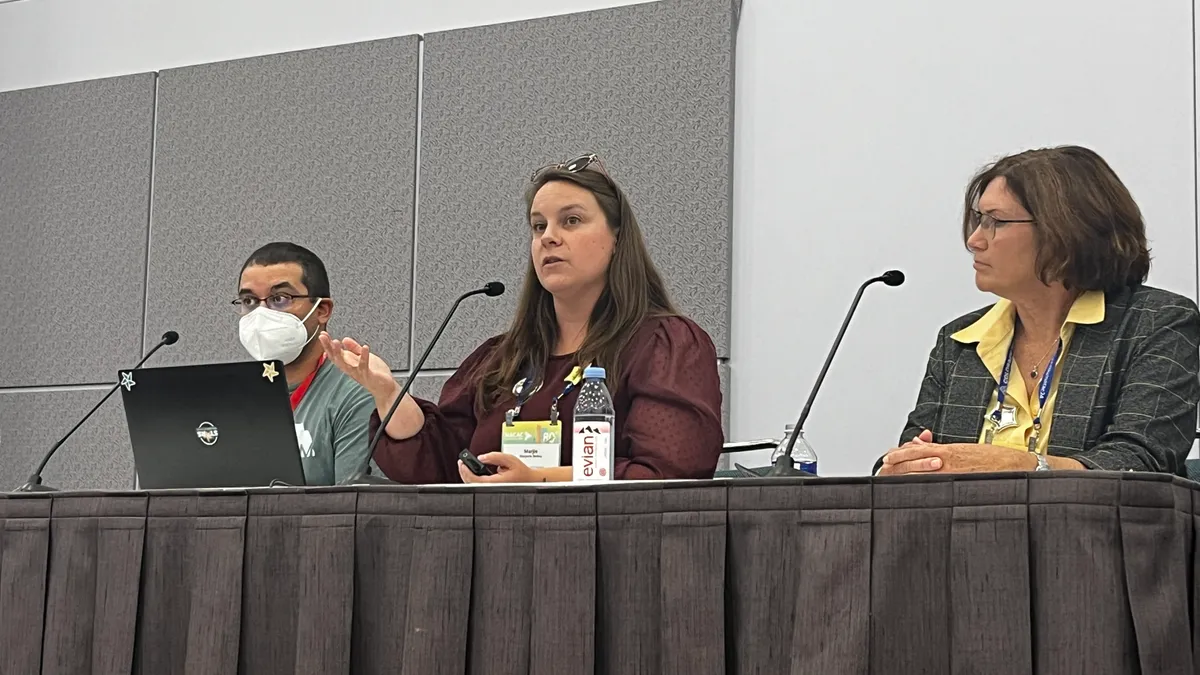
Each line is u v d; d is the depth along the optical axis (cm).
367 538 174
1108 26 345
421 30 412
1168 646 140
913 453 174
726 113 370
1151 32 341
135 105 439
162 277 428
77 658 189
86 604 190
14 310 444
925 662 148
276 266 281
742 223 370
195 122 431
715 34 374
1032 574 145
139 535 187
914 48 361
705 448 211
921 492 151
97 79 446
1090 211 208
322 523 175
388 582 172
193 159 430
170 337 231
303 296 281
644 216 373
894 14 364
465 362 249
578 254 228
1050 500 145
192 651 179
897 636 149
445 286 392
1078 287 212
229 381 204
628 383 219
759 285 366
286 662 176
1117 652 141
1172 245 332
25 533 195
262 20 432
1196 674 145
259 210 418
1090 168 212
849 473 349
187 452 210
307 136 416
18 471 433
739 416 362
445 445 233
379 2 418
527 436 215
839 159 363
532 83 392
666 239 370
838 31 369
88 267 437
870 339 353
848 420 351
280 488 179
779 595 155
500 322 383
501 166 391
